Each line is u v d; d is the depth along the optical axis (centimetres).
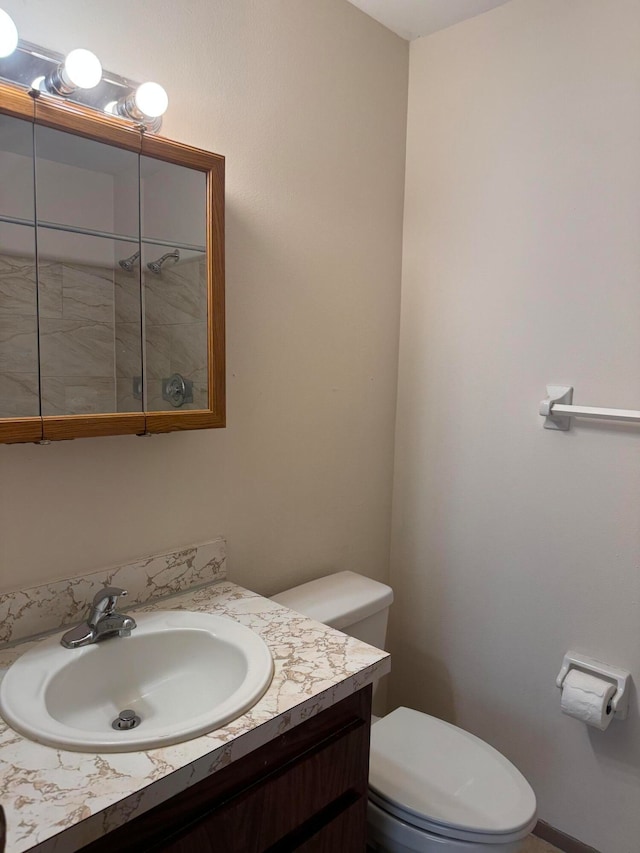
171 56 122
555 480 157
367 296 175
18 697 90
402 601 195
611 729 152
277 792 92
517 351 162
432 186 177
